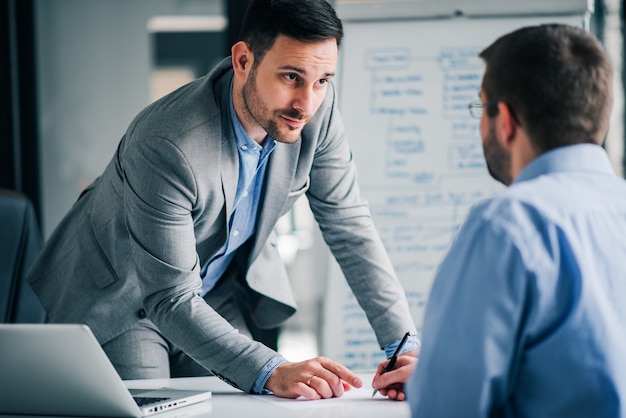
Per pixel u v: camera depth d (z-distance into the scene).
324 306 2.69
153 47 3.44
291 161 1.68
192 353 1.46
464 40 2.71
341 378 1.41
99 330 1.78
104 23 3.42
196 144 1.48
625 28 3.33
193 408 1.33
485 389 0.92
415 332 1.68
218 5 3.42
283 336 3.89
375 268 1.73
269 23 1.41
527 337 0.94
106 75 3.44
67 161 3.46
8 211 2.22
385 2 2.71
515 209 0.95
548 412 0.95
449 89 2.70
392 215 2.68
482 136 1.07
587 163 1.00
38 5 3.39
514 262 0.92
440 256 2.67
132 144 1.50
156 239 1.46
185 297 1.48
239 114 1.54
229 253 1.82
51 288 1.92
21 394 1.29
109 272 1.75
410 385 1.00
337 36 1.42
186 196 1.47
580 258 0.93
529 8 2.69
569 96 0.99
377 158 2.69
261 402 1.36
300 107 1.44
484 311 0.92
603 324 0.93
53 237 1.94
